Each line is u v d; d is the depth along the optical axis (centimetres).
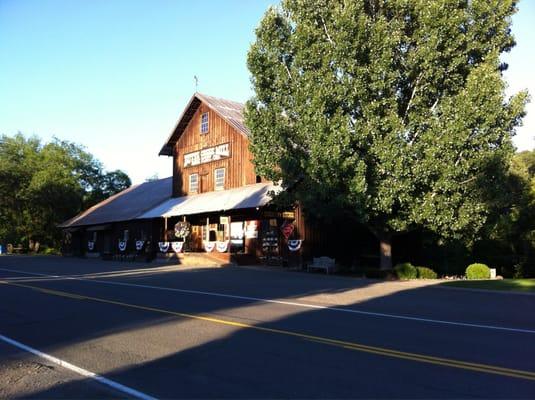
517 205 2905
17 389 621
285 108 2358
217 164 3497
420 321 1081
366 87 2061
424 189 2086
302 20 2202
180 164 3850
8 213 6038
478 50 2131
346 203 2094
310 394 589
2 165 5659
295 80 2248
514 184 2944
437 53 2017
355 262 3053
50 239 6462
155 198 4134
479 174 2050
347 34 2022
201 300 1408
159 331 959
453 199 2048
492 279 2258
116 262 3547
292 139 2358
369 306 1316
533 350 809
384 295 1569
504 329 996
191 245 3509
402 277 2186
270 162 2409
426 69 2048
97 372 690
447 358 752
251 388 612
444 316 1159
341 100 2077
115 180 6969
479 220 2166
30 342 875
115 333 944
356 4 2039
